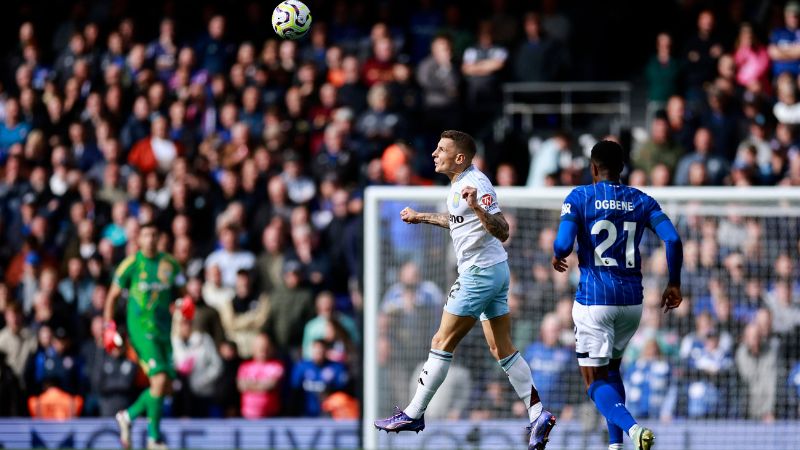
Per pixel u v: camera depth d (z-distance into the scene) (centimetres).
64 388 4781
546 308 4381
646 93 6412
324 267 5088
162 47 6291
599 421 4262
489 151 5709
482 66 6012
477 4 6800
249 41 6353
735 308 4378
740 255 4397
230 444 4616
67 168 5734
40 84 6397
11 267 5384
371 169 5347
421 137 5834
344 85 5941
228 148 5656
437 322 4388
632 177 5184
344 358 4778
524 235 4412
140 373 4716
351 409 4703
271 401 4703
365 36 6431
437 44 5922
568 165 5544
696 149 5444
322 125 5825
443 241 4425
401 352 4378
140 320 4031
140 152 5691
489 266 2912
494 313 2988
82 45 6347
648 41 6494
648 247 4450
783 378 4331
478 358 4375
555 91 6091
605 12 6575
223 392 4709
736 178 5238
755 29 6056
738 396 4334
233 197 5375
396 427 2936
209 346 4725
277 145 5628
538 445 2956
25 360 4781
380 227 4397
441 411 4344
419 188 4141
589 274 2948
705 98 5766
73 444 4653
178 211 5262
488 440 4306
